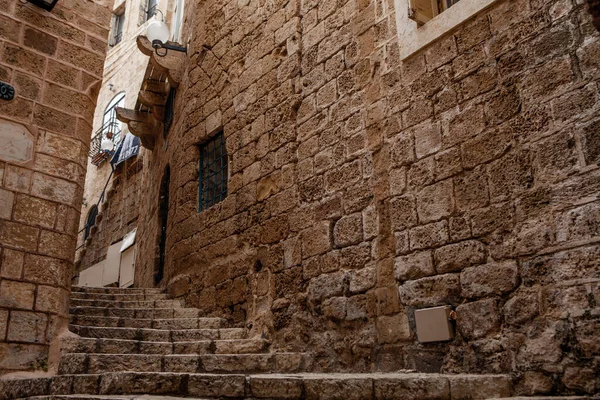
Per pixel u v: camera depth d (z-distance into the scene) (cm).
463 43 462
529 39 412
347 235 525
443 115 462
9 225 486
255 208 659
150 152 1301
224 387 361
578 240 351
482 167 421
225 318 648
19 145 513
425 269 441
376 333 470
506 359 371
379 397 327
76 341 491
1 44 527
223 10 845
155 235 1015
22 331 466
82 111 568
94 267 1482
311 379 344
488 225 405
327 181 566
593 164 354
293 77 653
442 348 414
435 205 448
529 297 369
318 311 534
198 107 838
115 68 1934
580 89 372
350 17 594
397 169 490
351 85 568
